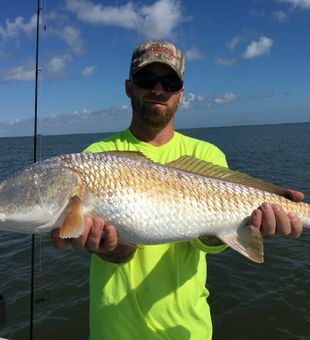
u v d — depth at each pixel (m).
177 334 0.80
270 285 1.99
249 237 0.81
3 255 2.50
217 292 1.94
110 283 0.82
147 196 0.79
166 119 0.90
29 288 2.00
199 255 0.87
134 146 0.92
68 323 1.70
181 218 0.80
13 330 1.66
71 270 2.20
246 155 9.84
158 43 0.90
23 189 0.79
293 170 6.31
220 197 0.84
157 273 0.82
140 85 0.88
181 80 0.89
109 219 0.76
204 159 0.92
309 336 1.60
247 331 1.65
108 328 0.81
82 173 0.78
